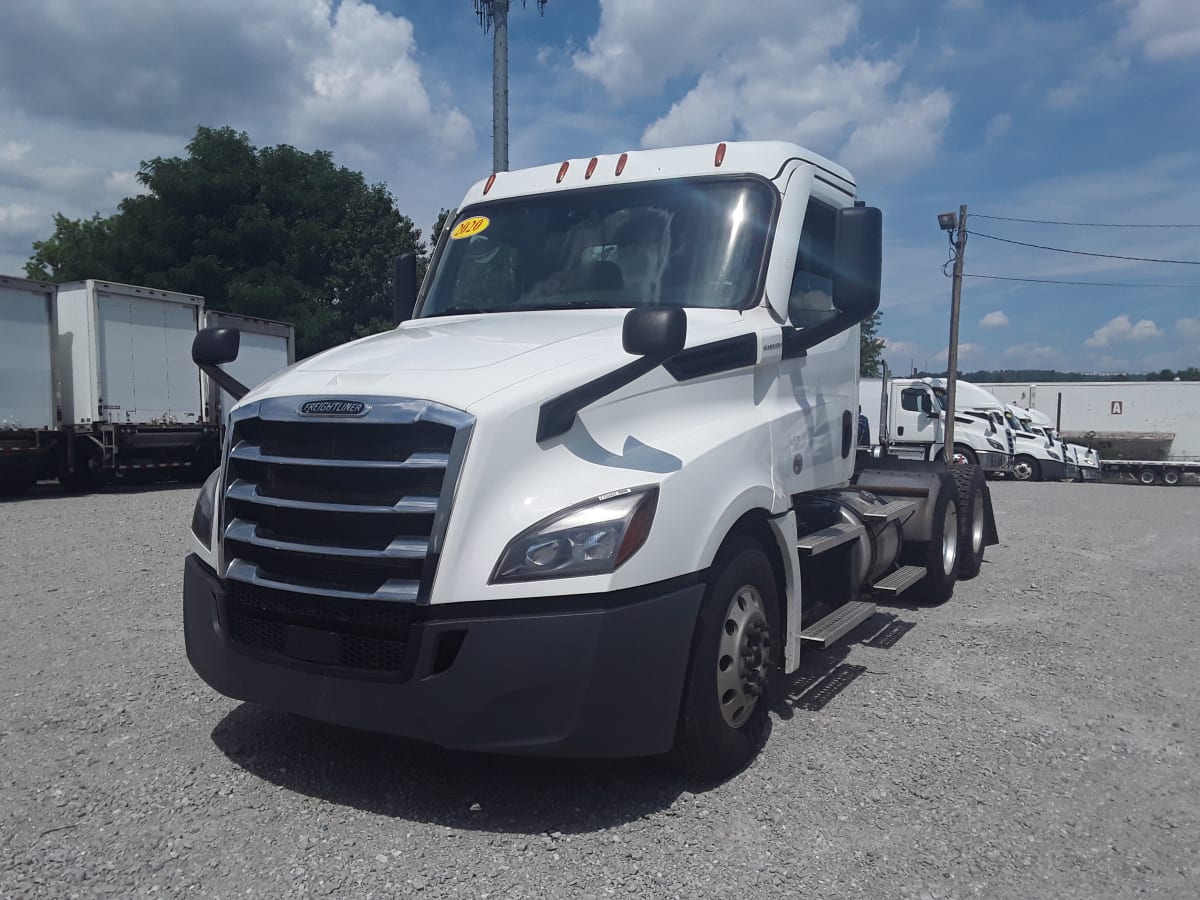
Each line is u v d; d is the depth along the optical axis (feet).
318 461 11.79
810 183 17.25
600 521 11.18
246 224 105.09
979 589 27.91
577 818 11.84
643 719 11.33
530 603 10.89
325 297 115.85
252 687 12.22
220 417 67.97
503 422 11.30
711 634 12.42
